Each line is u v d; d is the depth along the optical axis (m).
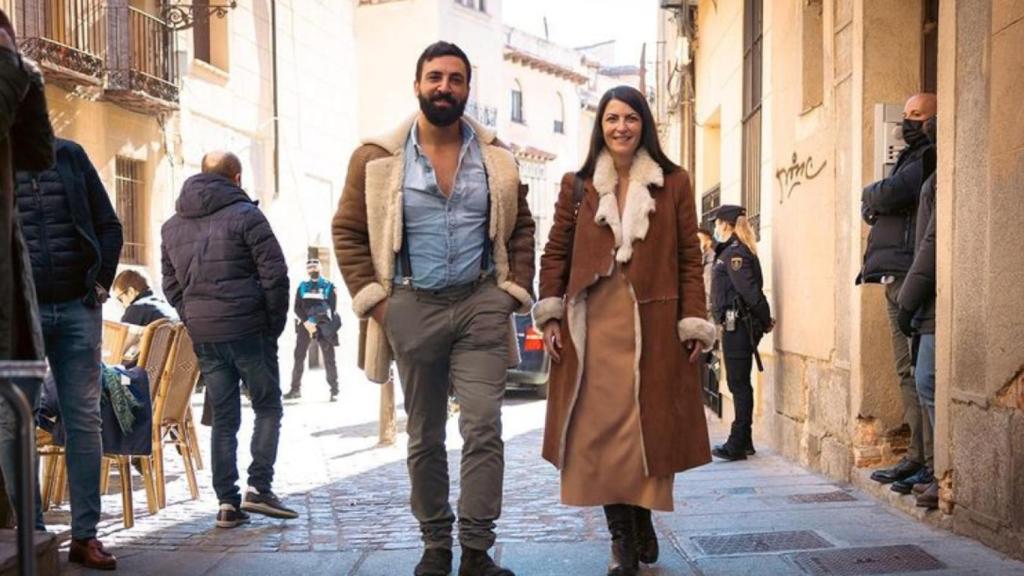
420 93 4.34
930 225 5.38
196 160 16.67
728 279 8.52
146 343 6.01
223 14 16.36
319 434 10.61
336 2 23.22
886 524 5.38
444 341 4.41
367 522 5.94
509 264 4.52
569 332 4.48
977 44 4.84
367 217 4.42
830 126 7.39
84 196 4.77
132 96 14.39
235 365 5.84
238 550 5.22
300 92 21.05
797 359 8.29
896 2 6.69
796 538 5.09
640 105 4.50
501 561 4.85
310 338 15.13
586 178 4.58
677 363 4.42
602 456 4.41
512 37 47.28
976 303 4.88
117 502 6.66
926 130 5.65
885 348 6.64
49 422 5.67
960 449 5.07
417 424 4.48
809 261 7.90
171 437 7.74
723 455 8.49
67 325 4.74
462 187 4.41
